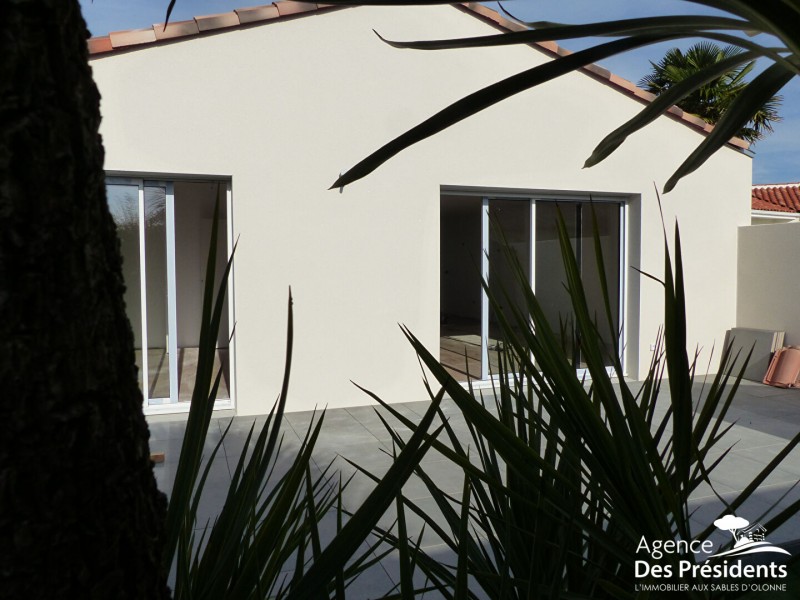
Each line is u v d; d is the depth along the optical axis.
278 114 5.81
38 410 0.59
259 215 5.79
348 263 6.08
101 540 0.64
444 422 0.88
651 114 1.08
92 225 0.66
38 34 0.60
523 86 0.85
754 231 7.84
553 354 0.94
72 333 0.62
